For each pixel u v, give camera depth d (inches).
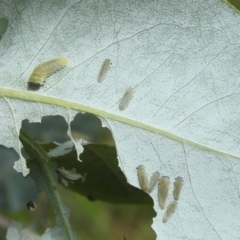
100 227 12.8
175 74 11.4
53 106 11.3
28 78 11.2
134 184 11.4
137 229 13.0
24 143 11.4
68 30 11.2
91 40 11.2
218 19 11.2
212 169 11.5
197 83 11.4
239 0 12.1
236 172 11.5
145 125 11.4
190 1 11.1
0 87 11.2
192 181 11.5
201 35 11.3
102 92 11.3
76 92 11.3
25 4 11.0
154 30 11.2
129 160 11.4
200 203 11.5
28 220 11.8
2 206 11.9
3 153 11.9
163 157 11.4
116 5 11.1
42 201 11.7
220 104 11.4
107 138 12.3
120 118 11.4
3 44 11.1
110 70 11.3
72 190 11.6
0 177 11.9
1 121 11.2
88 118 12.3
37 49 11.2
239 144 11.5
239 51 11.3
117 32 11.2
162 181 11.4
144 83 11.4
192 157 11.5
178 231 11.4
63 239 11.7
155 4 11.1
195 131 11.4
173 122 11.4
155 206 11.4
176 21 11.2
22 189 11.9
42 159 11.5
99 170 11.5
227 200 11.5
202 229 11.5
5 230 11.8
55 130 12.1
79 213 12.4
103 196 11.6
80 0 11.1
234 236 11.5
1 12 11.0
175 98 11.4
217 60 11.4
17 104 11.2
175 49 11.3
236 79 11.4
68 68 11.3
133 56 11.3
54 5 11.0
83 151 11.5
